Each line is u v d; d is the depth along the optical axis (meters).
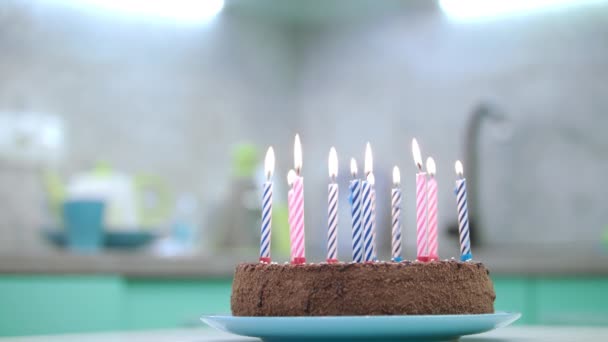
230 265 2.04
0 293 1.74
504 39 2.73
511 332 1.00
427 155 2.87
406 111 2.94
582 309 1.98
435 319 0.74
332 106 3.14
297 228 0.90
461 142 2.79
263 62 3.13
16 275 1.76
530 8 2.68
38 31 2.52
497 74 2.74
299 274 0.86
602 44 2.54
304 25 3.24
